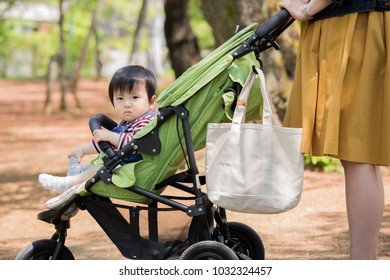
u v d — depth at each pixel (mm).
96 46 48625
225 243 6629
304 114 5914
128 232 6402
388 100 5656
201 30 35719
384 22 5699
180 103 6012
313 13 5855
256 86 6035
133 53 29469
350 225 5879
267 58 13461
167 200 6105
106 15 50000
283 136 5664
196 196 6020
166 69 54000
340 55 5746
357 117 5695
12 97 37750
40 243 6449
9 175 14734
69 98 36750
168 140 6156
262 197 5672
